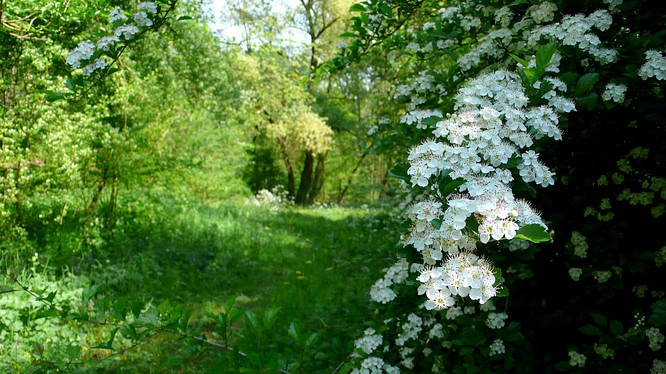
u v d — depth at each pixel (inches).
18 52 181.3
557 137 67.1
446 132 63.4
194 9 244.7
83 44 93.2
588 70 85.7
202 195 438.9
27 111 181.5
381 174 660.7
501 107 67.3
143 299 189.5
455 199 55.7
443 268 55.7
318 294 206.2
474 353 99.1
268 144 799.7
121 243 240.5
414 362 109.0
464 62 104.8
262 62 619.5
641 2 83.5
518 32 103.9
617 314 98.5
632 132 97.7
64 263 204.8
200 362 146.3
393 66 183.8
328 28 688.4
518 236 53.1
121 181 263.0
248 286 237.5
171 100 257.9
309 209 592.1
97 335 155.3
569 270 100.1
